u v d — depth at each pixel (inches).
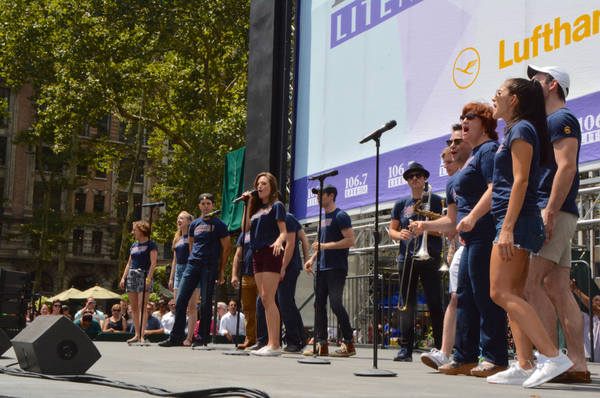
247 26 727.1
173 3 723.4
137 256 271.6
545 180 133.0
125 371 119.8
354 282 370.3
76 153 1167.6
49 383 84.8
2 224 1494.8
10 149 1497.3
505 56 208.8
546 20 195.3
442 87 232.2
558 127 123.5
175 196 880.3
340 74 283.6
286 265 193.9
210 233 243.4
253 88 317.1
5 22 847.7
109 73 725.3
